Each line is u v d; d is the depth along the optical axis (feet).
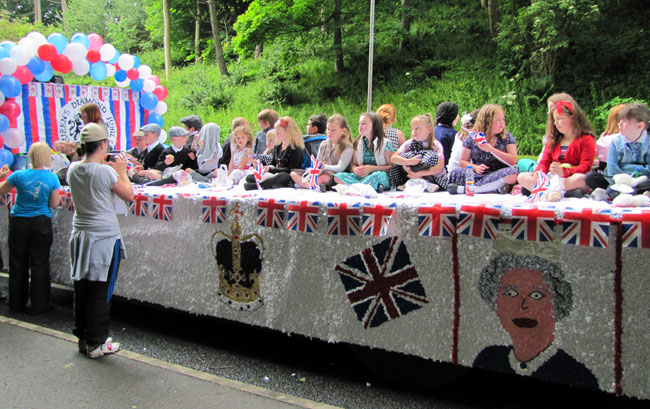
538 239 8.06
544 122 31.76
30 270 15.05
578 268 7.88
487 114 13.07
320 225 10.16
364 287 9.70
